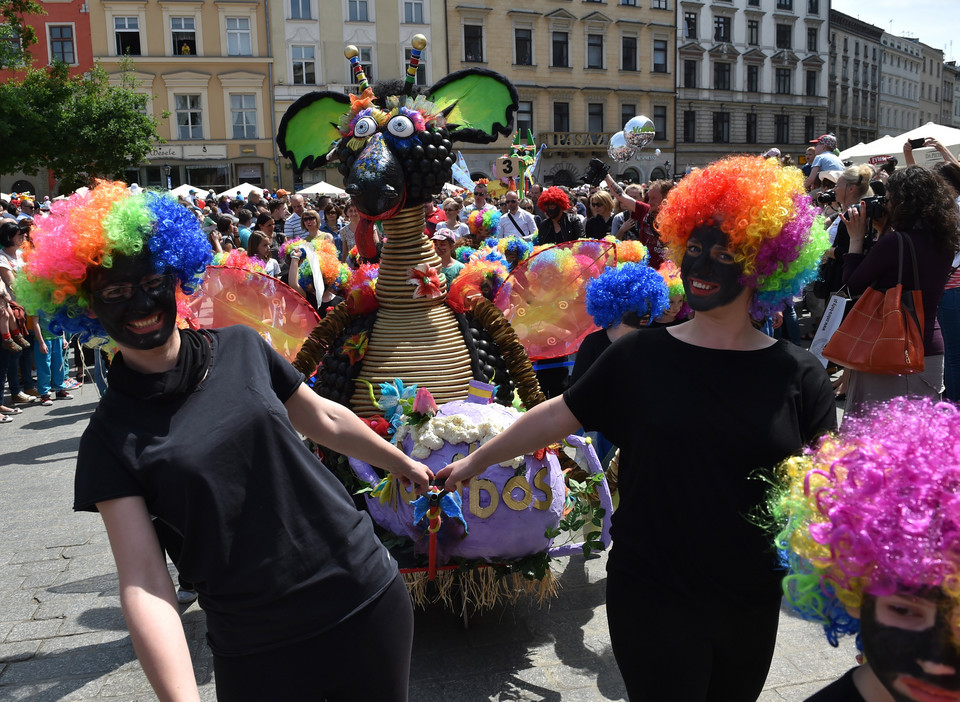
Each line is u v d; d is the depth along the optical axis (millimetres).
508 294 4023
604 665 3098
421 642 3271
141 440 1672
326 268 4027
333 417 2080
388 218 3590
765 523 1719
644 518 1898
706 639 1848
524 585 3250
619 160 10086
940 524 1023
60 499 5418
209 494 1672
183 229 1838
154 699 3031
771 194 1888
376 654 1831
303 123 3988
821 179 8125
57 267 1733
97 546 4555
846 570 1090
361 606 1807
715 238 1952
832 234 7184
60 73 23109
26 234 8328
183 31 33281
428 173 3535
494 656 3164
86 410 8281
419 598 3154
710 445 1817
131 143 23672
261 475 1754
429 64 36375
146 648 1495
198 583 1730
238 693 1757
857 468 1125
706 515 1815
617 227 7910
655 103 43250
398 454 2201
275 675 1747
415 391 3064
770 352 1915
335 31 34500
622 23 41125
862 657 1303
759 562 1816
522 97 39312
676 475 1837
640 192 8156
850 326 4094
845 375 6398
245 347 1905
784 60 48406
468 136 3877
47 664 3297
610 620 1975
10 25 23047
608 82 41500
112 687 3121
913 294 3971
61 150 22797
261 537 1725
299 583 1744
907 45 69625
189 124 33750
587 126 41406
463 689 2951
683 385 1869
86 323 1896
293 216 10961
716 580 1827
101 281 1755
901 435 1162
